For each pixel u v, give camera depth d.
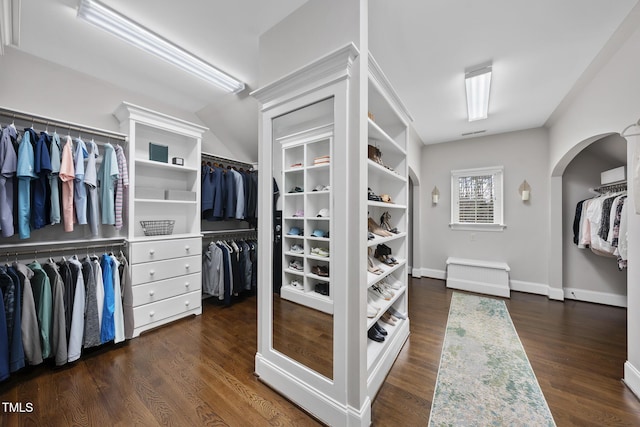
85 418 1.32
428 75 2.21
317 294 1.44
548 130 3.39
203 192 2.86
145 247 2.24
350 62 1.25
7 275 1.54
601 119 2.05
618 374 1.73
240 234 3.55
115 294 2.00
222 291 2.83
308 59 1.46
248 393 1.53
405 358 1.92
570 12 1.51
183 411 1.38
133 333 2.08
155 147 2.52
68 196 1.94
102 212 2.17
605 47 1.81
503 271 3.42
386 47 1.85
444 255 4.15
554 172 3.20
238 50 1.96
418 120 3.21
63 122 1.97
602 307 2.99
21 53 2.00
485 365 1.83
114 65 2.19
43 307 1.67
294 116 1.52
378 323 1.97
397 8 1.50
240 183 3.13
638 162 1.48
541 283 3.47
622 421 1.34
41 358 1.64
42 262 2.02
